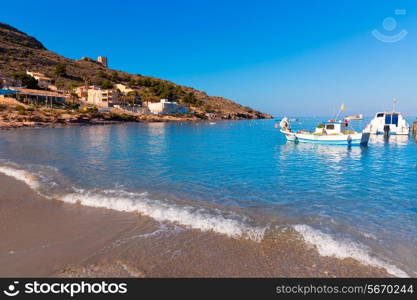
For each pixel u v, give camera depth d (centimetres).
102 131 5306
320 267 539
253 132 5766
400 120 4553
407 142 3662
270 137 4462
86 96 10825
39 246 611
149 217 790
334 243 639
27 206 881
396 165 1895
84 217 787
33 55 14425
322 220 807
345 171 1650
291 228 729
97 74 15662
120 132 5138
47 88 10306
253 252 594
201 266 538
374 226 762
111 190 1115
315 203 986
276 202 991
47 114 6688
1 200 942
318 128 3356
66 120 6831
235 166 1789
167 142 3494
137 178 1378
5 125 5356
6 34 15912
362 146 2988
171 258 564
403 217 841
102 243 625
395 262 561
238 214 844
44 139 3453
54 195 1006
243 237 666
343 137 2995
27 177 1298
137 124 8744
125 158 2088
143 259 559
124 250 595
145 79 16938
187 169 1662
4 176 1323
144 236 664
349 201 1015
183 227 721
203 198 1028
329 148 2930
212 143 3428
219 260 560
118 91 12725
